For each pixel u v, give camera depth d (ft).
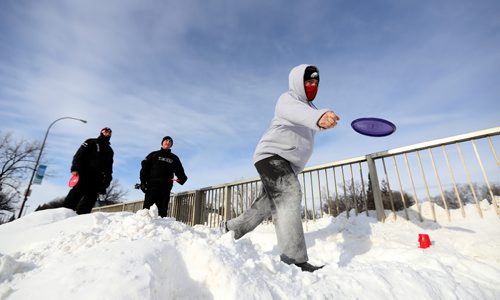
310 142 6.75
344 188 11.64
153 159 15.47
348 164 11.66
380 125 6.89
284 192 5.86
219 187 16.97
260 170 6.34
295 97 6.53
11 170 76.07
